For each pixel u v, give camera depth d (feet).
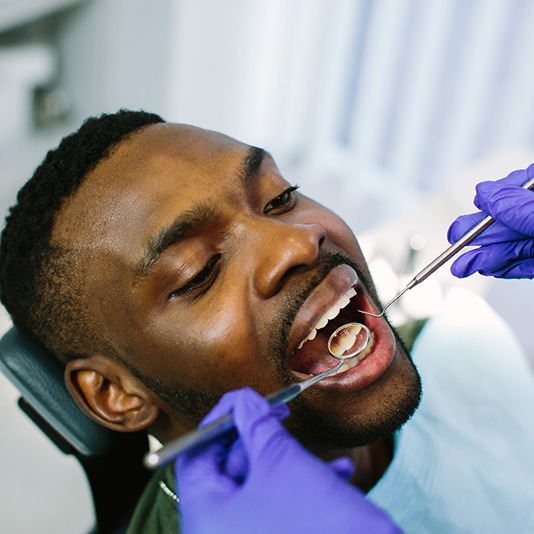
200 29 8.80
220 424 2.23
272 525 2.22
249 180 3.13
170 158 3.09
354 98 9.21
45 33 8.54
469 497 4.11
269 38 8.77
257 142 9.80
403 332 4.79
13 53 8.02
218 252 3.02
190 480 2.42
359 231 9.17
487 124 8.10
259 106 9.49
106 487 3.96
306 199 3.55
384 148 9.26
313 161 9.85
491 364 4.77
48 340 3.45
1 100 8.09
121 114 3.50
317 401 3.03
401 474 3.96
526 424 4.55
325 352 3.38
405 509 3.92
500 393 4.65
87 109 9.13
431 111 8.46
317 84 9.10
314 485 2.26
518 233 3.45
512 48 7.48
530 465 4.39
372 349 3.13
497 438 4.47
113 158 3.16
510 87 7.72
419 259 5.39
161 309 3.00
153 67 8.99
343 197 9.64
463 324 4.99
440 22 7.72
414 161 8.95
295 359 3.38
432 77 8.16
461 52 7.84
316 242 2.94
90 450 3.60
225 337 2.93
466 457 4.29
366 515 2.19
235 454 2.53
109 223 3.01
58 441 3.74
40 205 3.23
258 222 3.02
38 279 3.24
